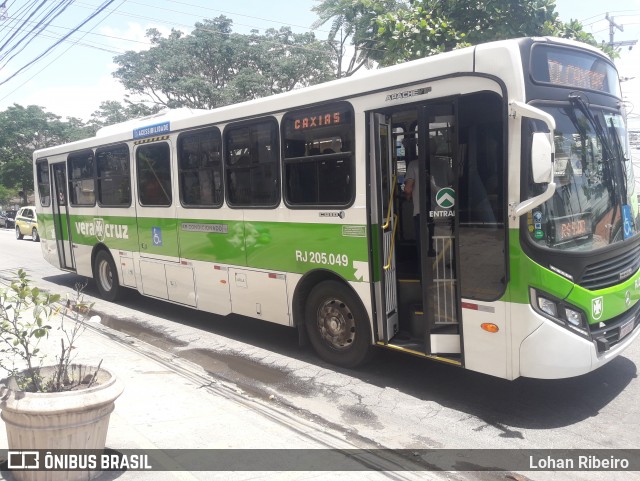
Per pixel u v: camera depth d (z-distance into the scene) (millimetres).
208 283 7609
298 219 6195
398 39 9406
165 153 8141
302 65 23984
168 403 5035
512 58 4426
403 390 5512
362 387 5609
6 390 3301
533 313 4379
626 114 5723
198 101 25734
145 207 8688
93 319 4211
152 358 6488
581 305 4551
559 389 5371
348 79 5570
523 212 4316
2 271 14391
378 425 4723
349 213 5652
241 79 24359
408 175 5719
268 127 6496
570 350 4418
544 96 4555
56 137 38812
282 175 6340
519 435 4477
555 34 8984
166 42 27141
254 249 6816
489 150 4570
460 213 4762
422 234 5047
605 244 4906
